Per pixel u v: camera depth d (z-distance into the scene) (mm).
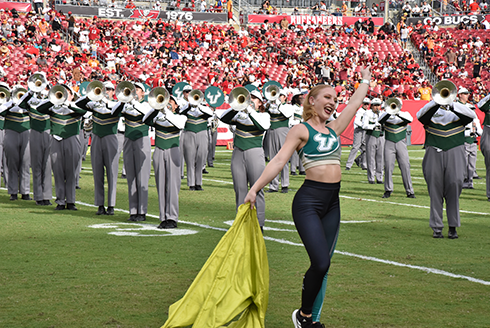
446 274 6988
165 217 10008
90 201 13227
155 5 44000
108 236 9062
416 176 20078
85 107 11047
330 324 5172
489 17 45719
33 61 33281
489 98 13484
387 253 8164
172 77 34375
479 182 18812
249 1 49562
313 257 4512
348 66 40125
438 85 8773
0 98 13047
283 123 15297
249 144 9188
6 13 37062
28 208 11867
